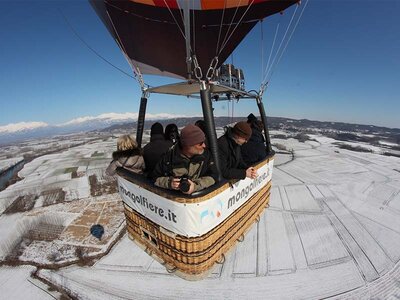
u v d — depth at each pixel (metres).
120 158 3.00
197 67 2.57
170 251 2.72
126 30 3.40
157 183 2.45
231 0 3.24
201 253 2.54
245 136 2.84
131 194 3.13
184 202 2.29
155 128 4.03
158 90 3.79
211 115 2.58
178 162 2.33
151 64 3.81
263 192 4.22
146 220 2.97
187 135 2.16
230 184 2.80
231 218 3.03
